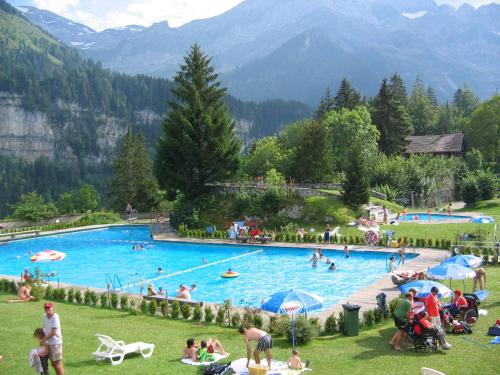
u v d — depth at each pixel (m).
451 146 108.25
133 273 40.78
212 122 63.16
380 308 22.47
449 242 41.19
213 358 16.94
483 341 18.22
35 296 28.88
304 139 75.25
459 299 20.73
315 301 18.34
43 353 13.70
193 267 42.09
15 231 64.75
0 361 15.59
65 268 43.69
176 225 60.44
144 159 98.31
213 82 68.69
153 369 15.89
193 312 25.30
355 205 57.22
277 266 41.06
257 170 87.19
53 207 78.00
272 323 21.22
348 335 20.41
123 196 97.12
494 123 105.56
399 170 77.69
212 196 62.97
